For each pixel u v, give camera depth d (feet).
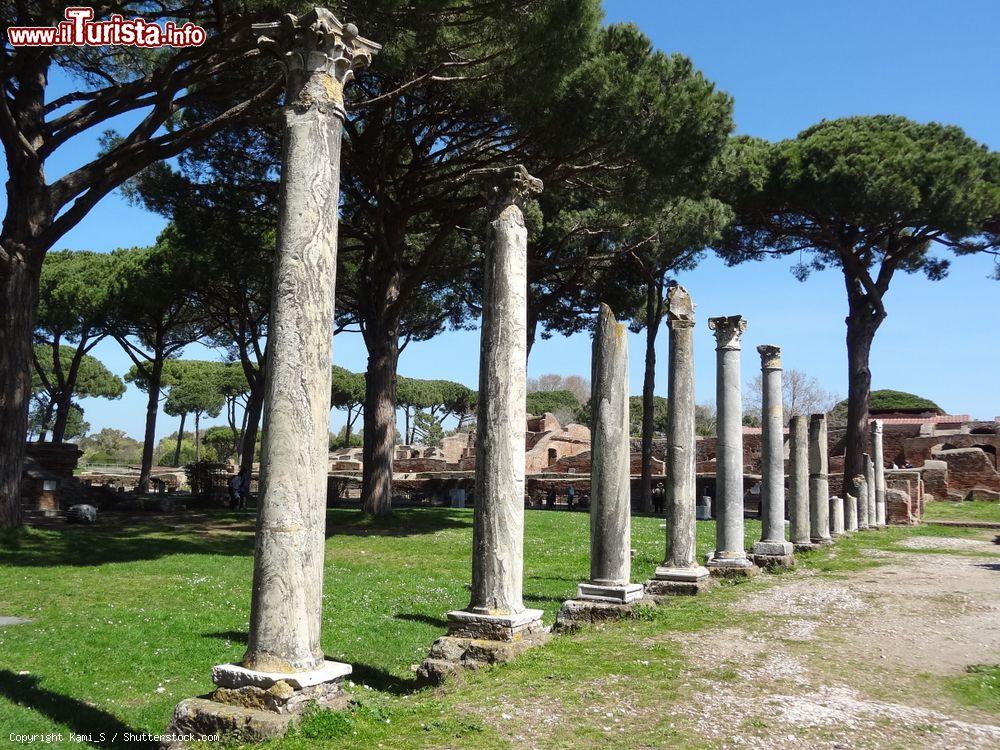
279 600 18.71
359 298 88.84
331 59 20.42
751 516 108.37
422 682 24.57
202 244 81.51
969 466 125.90
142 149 54.70
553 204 85.56
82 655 27.58
